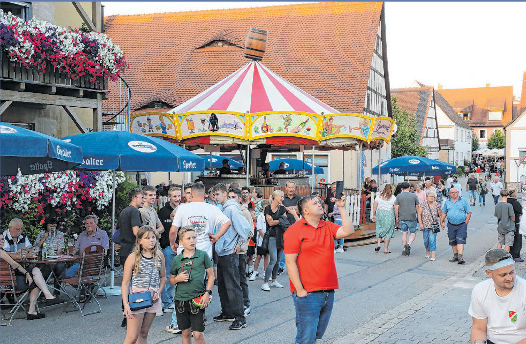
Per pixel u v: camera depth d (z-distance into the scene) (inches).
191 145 704.4
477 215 1059.3
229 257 299.6
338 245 594.6
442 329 292.8
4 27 433.7
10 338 278.4
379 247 597.0
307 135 556.7
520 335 180.4
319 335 225.6
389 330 291.7
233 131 551.5
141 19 1405.0
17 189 434.3
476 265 510.9
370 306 353.7
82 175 492.7
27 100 468.4
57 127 578.6
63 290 377.7
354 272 476.4
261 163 713.0
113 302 359.9
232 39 1282.0
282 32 1284.4
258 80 643.5
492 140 3314.5
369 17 1254.3
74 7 596.7
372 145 681.0
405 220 568.7
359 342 270.7
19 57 446.9
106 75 526.6
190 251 241.1
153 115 577.9
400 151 1573.6
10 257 311.3
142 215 323.3
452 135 2679.6
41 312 330.6
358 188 719.1
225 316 315.0
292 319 320.5
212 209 286.7
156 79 1227.9
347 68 1164.5
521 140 1843.0
